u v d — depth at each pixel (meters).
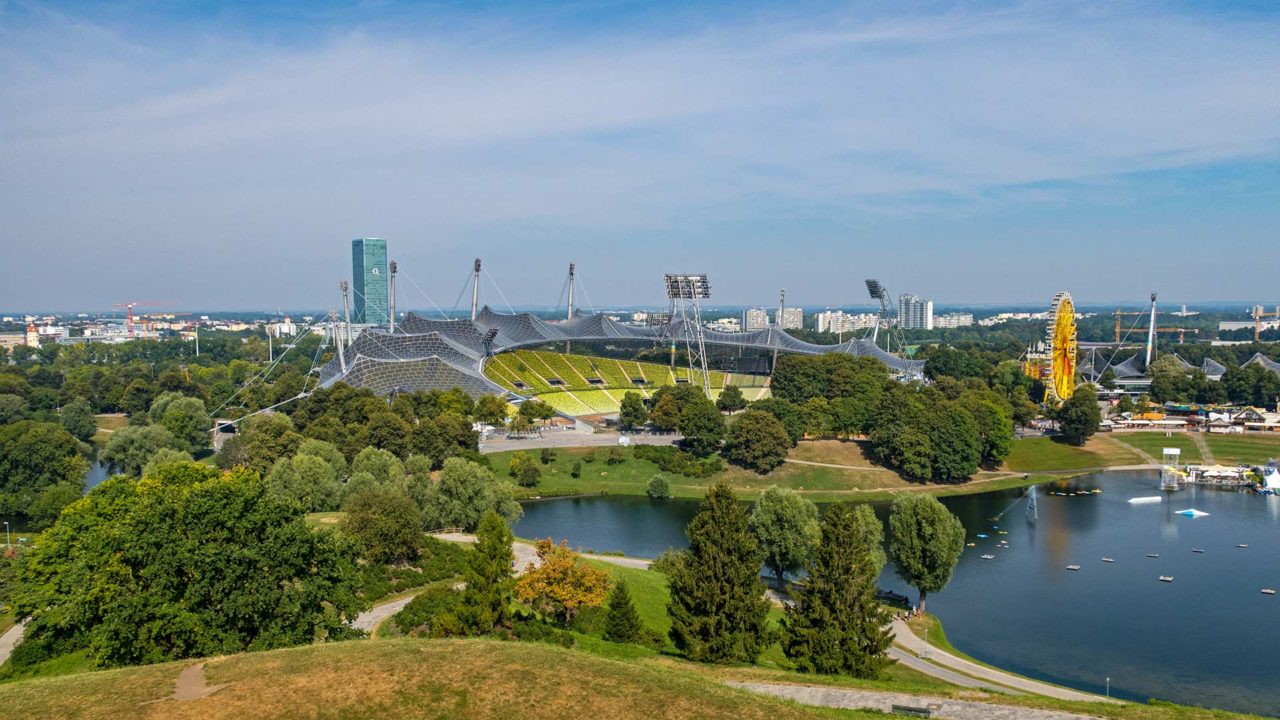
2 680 83.00
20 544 152.38
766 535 141.38
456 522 156.25
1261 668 113.06
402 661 66.06
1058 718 71.25
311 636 81.50
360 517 122.81
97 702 58.66
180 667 65.62
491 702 60.50
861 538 91.38
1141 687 107.12
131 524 79.69
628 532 181.38
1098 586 147.38
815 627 88.06
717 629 87.44
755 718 61.31
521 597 102.19
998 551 168.75
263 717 57.47
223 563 77.44
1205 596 141.88
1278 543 174.12
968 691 79.00
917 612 131.75
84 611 76.69
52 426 199.62
